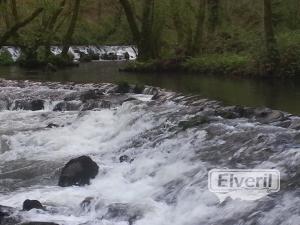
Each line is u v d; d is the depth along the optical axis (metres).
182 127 12.32
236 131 11.38
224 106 14.49
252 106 14.68
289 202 7.73
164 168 10.49
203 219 8.21
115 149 12.81
